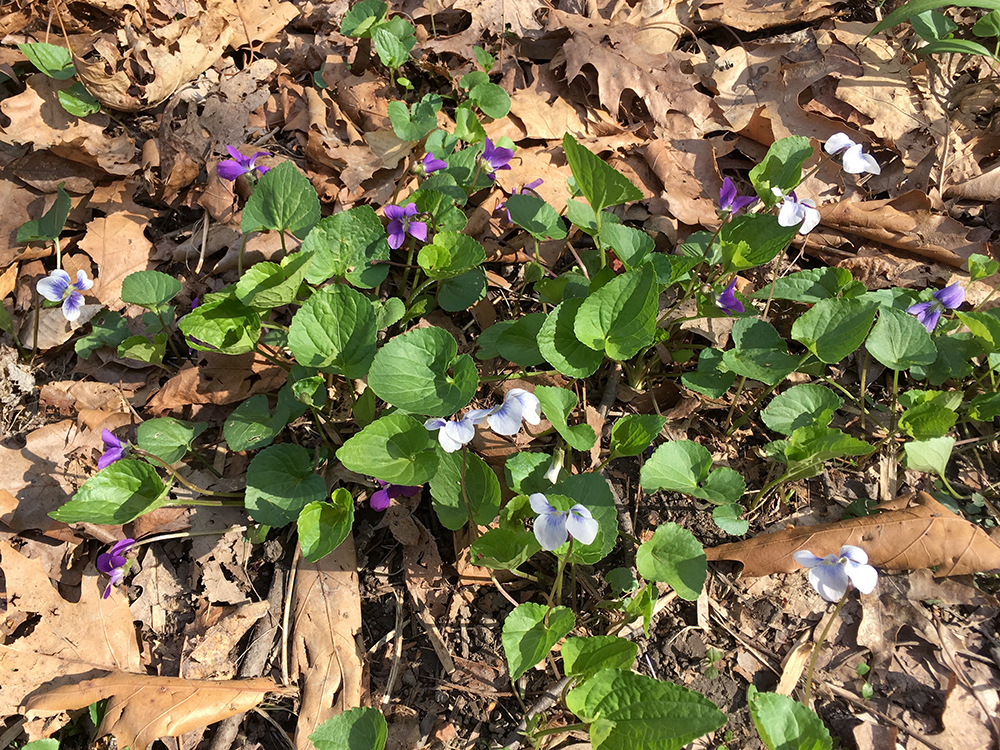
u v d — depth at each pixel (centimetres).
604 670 27
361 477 37
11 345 42
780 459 35
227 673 33
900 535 33
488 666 33
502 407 30
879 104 49
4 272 44
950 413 34
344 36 52
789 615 34
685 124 49
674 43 53
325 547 31
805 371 39
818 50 51
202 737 32
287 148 48
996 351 38
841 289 39
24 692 32
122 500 34
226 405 41
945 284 43
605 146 48
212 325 34
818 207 46
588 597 34
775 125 50
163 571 36
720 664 33
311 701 32
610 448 37
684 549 31
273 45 53
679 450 34
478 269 41
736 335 37
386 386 32
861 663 32
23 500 37
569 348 34
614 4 55
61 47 49
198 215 46
